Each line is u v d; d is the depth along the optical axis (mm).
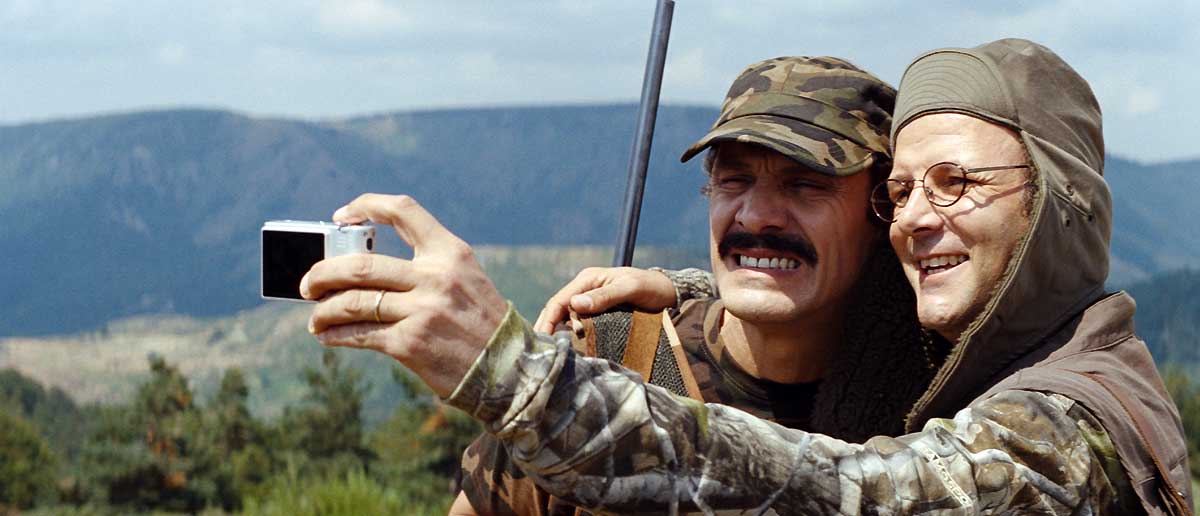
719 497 1226
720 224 1983
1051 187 1556
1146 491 1398
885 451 1322
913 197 1648
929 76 1684
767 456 1259
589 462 1188
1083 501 1360
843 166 1860
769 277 1941
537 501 1725
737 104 2004
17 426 29922
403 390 23281
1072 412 1400
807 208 1926
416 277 1131
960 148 1607
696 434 1237
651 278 2076
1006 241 1586
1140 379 1544
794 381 2041
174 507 26609
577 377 1200
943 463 1312
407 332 1125
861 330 1944
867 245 1979
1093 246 1618
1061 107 1638
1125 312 1613
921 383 1925
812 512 1259
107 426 28438
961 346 1582
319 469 26031
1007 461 1327
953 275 1628
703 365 2068
